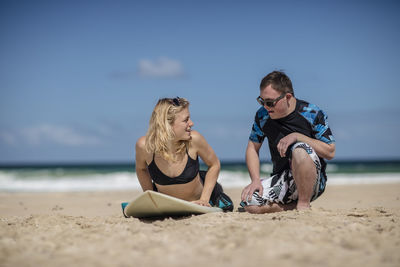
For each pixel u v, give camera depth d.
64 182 17.30
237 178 18.56
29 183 16.84
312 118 3.88
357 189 9.02
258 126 4.13
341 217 3.42
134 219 3.62
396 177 20.16
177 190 3.97
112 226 3.14
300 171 3.70
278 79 3.78
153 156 3.83
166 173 3.86
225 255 2.18
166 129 3.67
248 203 3.99
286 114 3.90
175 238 2.63
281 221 3.14
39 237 2.74
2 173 22.67
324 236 2.54
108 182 17.27
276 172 4.12
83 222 3.45
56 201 7.03
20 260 2.21
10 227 3.26
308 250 2.24
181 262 2.09
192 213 3.80
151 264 2.07
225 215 3.60
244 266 1.99
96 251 2.36
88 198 7.73
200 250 2.30
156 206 3.67
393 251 2.23
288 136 3.76
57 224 3.39
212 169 4.08
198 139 3.87
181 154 3.83
